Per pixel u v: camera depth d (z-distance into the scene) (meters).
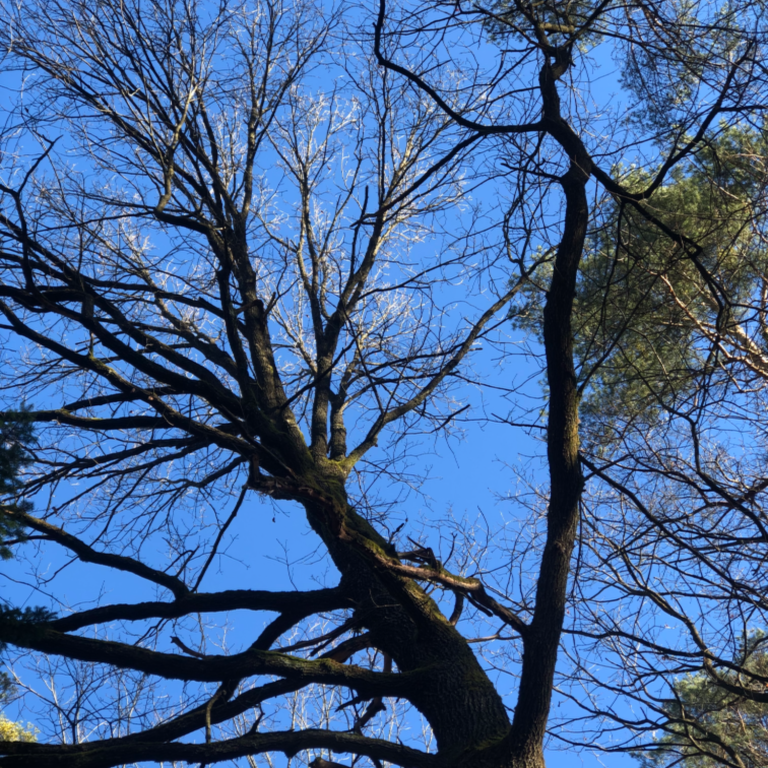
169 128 6.82
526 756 4.60
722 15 4.76
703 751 5.23
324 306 8.32
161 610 5.93
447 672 5.38
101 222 6.74
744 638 5.31
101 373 5.67
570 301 4.72
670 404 6.30
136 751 4.91
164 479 6.57
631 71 4.85
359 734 5.31
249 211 8.12
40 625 4.83
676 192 6.79
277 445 6.04
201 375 6.62
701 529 5.59
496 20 5.08
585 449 6.31
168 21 6.71
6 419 5.23
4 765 4.78
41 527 5.79
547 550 4.83
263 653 5.50
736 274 6.16
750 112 4.57
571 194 4.70
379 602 5.95
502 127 4.72
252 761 7.37
